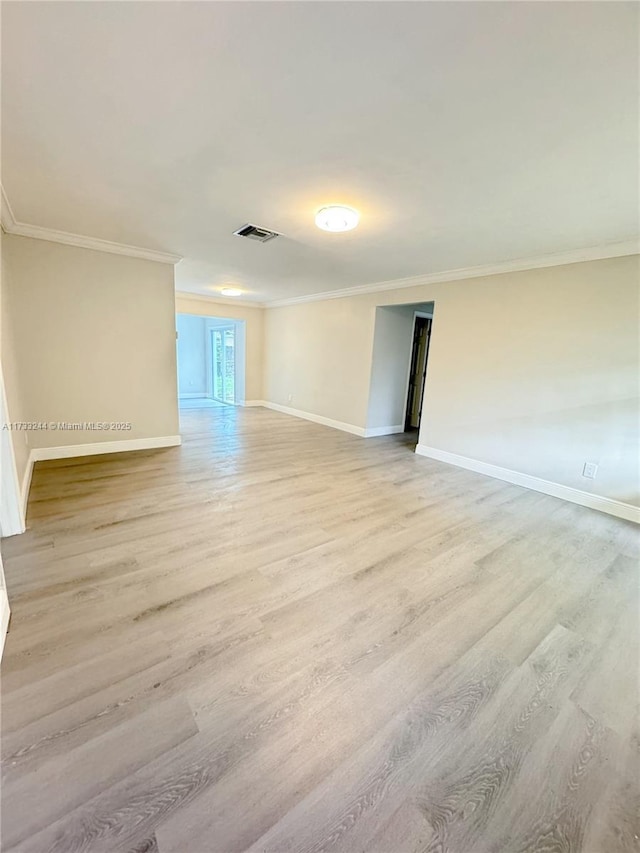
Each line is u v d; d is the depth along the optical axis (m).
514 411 3.92
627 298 3.09
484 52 1.25
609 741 1.30
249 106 1.58
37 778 1.08
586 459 3.42
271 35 1.21
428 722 1.33
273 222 2.92
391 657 1.61
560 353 3.54
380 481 3.84
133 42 1.25
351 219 2.65
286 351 7.35
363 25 1.16
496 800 1.11
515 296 3.83
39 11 1.14
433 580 2.18
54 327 3.76
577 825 1.06
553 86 1.39
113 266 3.99
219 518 2.80
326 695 1.41
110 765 1.13
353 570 2.23
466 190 2.25
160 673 1.46
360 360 5.83
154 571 2.11
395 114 1.59
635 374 3.10
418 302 4.86
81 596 1.87
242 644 1.63
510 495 3.62
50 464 3.84
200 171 2.15
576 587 2.18
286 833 1.00
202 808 1.04
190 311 6.94
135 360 4.30
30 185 2.39
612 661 1.66
